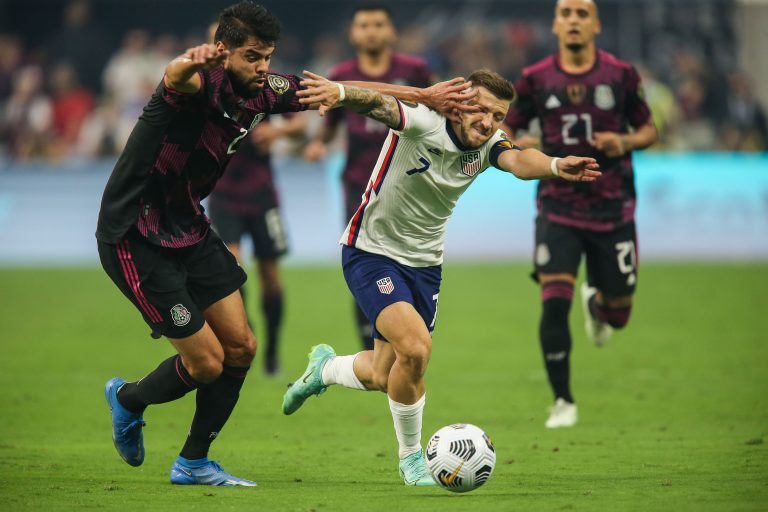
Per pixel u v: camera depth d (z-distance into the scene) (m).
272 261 39.78
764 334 46.78
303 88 21.39
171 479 21.73
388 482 22.11
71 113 77.12
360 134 37.41
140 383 21.56
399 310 21.53
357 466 24.14
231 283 21.59
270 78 21.16
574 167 20.05
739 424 29.30
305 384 24.52
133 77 77.44
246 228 40.16
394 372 21.58
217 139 20.41
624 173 31.58
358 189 37.66
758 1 81.25
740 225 71.44
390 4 82.69
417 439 22.00
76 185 73.31
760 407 31.98
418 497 20.14
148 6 84.56
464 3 82.94
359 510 18.81
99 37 80.25
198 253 21.34
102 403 33.34
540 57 79.94
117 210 20.41
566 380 30.03
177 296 20.58
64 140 77.12
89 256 73.69
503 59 79.12
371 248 22.25
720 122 77.94
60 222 73.38
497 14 82.88
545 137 31.92
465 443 19.77
